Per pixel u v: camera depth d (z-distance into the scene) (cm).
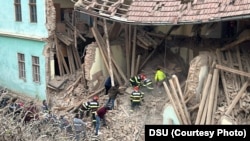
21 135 1228
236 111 1644
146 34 2175
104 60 2152
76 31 2422
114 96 2006
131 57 2175
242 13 1614
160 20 1894
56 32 2423
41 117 1705
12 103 2083
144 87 2022
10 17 2592
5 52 2695
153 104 1933
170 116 1742
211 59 1781
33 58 2480
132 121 1884
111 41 2202
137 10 2002
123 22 1983
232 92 1692
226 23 1991
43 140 1348
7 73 2711
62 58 2434
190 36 2109
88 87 2194
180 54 2147
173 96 1750
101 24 2286
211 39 2003
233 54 1781
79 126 1786
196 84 1739
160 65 2169
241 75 1705
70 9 2548
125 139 1795
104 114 1858
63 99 2247
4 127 1220
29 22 2456
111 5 2073
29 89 2541
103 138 1814
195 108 1725
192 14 1809
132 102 1936
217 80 1716
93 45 2169
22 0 2472
